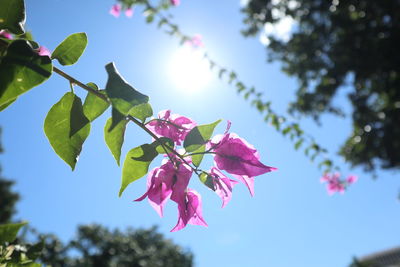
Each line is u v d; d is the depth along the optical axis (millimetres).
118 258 24156
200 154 1066
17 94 687
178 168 1070
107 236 24922
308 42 11539
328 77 11031
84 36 998
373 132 9969
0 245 1099
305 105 11469
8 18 917
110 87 714
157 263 26391
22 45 722
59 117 887
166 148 1056
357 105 10570
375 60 9930
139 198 1035
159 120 1116
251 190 1090
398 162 10047
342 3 9852
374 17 9688
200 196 1126
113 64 752
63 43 980
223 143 1064
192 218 1112
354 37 10195
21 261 1173
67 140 883
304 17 11430
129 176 1010
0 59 781
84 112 895
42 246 1268
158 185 1069
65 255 18656
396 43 9570
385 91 10023
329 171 5074
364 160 10367
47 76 717
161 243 28438
